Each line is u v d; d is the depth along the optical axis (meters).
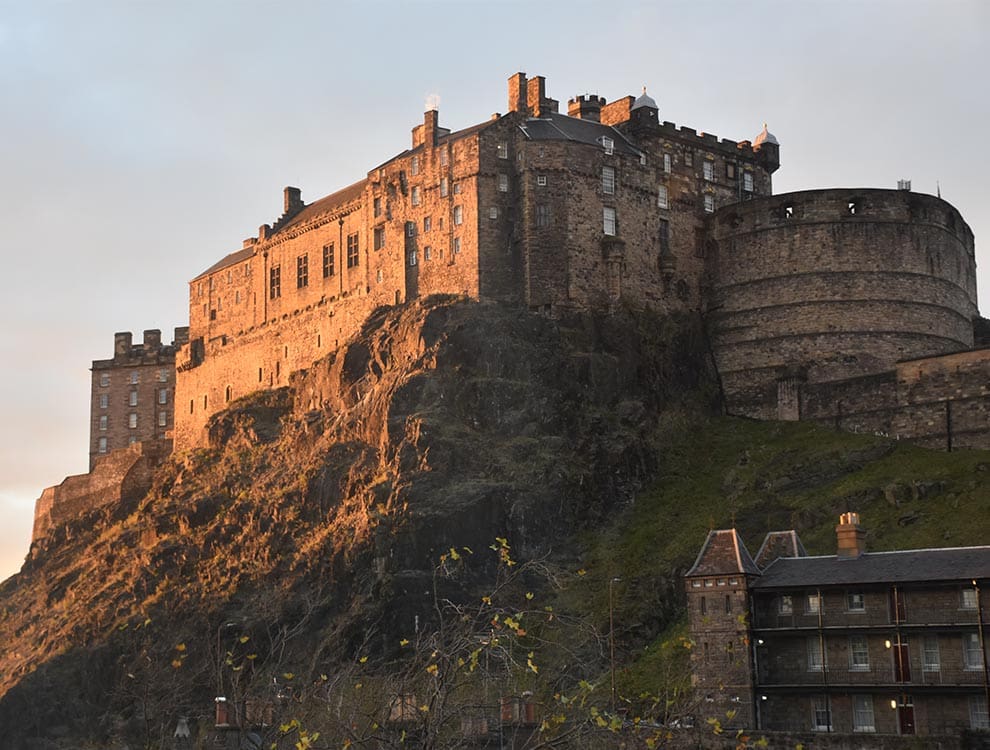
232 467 163.12
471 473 134.75
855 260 155.00
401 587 124.50
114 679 138.38
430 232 155.50
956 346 158.88
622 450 140.00
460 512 129.38
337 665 117.69
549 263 151.12
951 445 132.25
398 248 158.38
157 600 144.25
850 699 94.25
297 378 170.75
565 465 137.62
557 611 121.12
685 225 162.88
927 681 91.88
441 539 128.00
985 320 169.50
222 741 64.44
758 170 172.62
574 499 135.88
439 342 144.50
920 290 155.50
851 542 99.00
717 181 167.62
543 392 143.75
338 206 170.50
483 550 129.12
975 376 132.00
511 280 151.50
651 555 127.06
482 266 150.25
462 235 152.12
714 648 99.25
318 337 171.62
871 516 120.81
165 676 115.56
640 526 133.75
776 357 155.00
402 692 47.69
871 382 140.62
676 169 163.88
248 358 184.62
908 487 121.81
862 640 94.88
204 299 196.25
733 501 132.12
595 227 154.12
